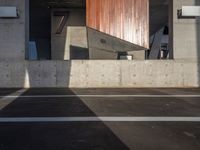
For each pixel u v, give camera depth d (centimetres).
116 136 763
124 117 1012
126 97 1536
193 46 2066
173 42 2067
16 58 2025
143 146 678
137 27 2134
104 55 2267
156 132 809
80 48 2966
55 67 2042
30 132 809
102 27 2141
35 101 1385
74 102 1355
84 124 903
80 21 2958
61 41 2966
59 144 695
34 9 2930
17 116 1029
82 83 2048
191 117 1019
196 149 657
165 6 2623
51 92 1753
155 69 2056
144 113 1088
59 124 904
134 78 2056
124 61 2055
